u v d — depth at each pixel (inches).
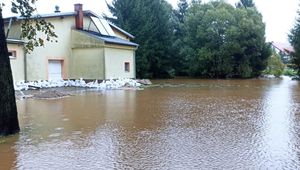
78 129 352.5
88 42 962.7
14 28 850.8
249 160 243.4
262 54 1576.0
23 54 846.5
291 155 255.3
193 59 1547.7
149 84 1050.1
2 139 311.0
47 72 910.4
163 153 262.8
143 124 377.7
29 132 339.6
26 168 231.3
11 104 331.9
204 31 1528.1
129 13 1451.8
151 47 1459.2
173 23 1706.4
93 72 965.8
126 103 561.6
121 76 1027.9
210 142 295.3
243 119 406.9
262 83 1130.7
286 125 367.6
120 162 242.1
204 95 701.3
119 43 997.2
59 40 942.4
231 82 1194.0
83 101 589.3
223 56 1503.4
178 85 1016.2
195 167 229.3
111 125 372.5
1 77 324.5
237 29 1491.1
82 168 230.1
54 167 232.7
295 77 1434.5
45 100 605.3
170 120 402.3
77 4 987.3
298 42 1406.3
